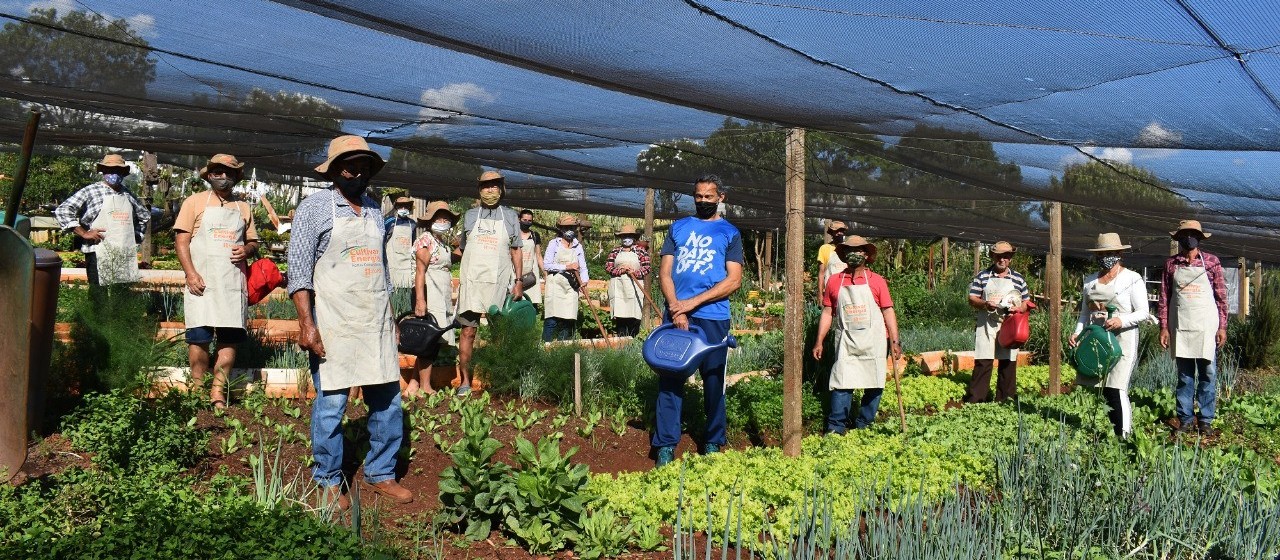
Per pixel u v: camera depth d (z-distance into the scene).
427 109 6.30
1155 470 5.73
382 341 5.55
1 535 4.09
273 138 8.38
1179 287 9.39
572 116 6.41
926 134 5.99
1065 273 25.22
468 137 7.48
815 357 8.59
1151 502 5.35
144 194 15.43
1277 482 6.37
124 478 4.90
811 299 21.12
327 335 5.37
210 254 7.02
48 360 5.89
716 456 6.47
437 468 6.51
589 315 15.20
